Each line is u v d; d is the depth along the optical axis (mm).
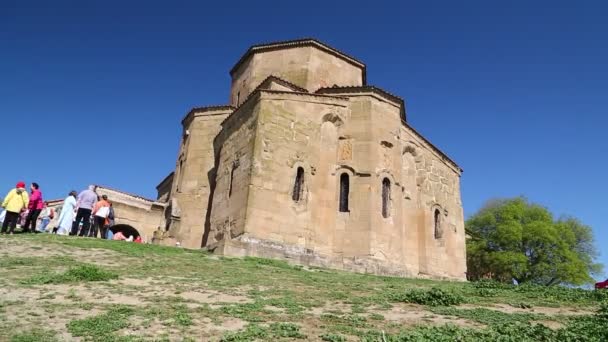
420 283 15953
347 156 23094
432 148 28797
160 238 25422
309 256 20125
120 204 29672
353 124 23594
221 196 23703
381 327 9109
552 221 43938
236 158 22969
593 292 13680
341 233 21766
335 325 9047
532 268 40938
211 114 29266
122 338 7578
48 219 24547
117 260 14641
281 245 20234
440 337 7953
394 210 22672
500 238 41750
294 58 27578
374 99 23953
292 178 21656
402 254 22453
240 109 24000
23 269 12258
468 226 45438
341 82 28219
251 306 10062
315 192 22188
